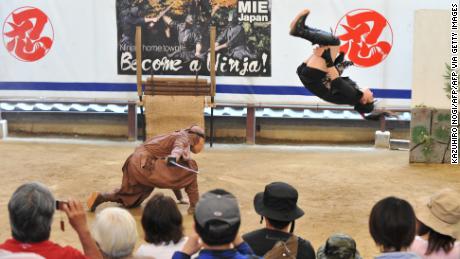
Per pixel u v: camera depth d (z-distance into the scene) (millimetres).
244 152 15102
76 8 15578
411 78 15453
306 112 16406
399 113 16141
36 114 16453
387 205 4824
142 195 10773
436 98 14031
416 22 13930
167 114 14906
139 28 15008
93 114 16422
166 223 5473
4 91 15930
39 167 13305
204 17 15422
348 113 16359
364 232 9906
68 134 16547
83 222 5156
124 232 4973
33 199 4785
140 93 15180
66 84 15852
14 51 15781
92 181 12398
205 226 4395
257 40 15484
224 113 16281
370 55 15406
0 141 15703
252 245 5648
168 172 10477
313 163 14070
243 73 15617
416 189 12188
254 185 12305
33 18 15648
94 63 15742
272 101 15711
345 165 13961
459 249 5316
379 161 14375
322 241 9516
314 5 15297
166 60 15594
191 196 10617
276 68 15578
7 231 9695
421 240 5402
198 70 15594
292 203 5742
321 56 5883
